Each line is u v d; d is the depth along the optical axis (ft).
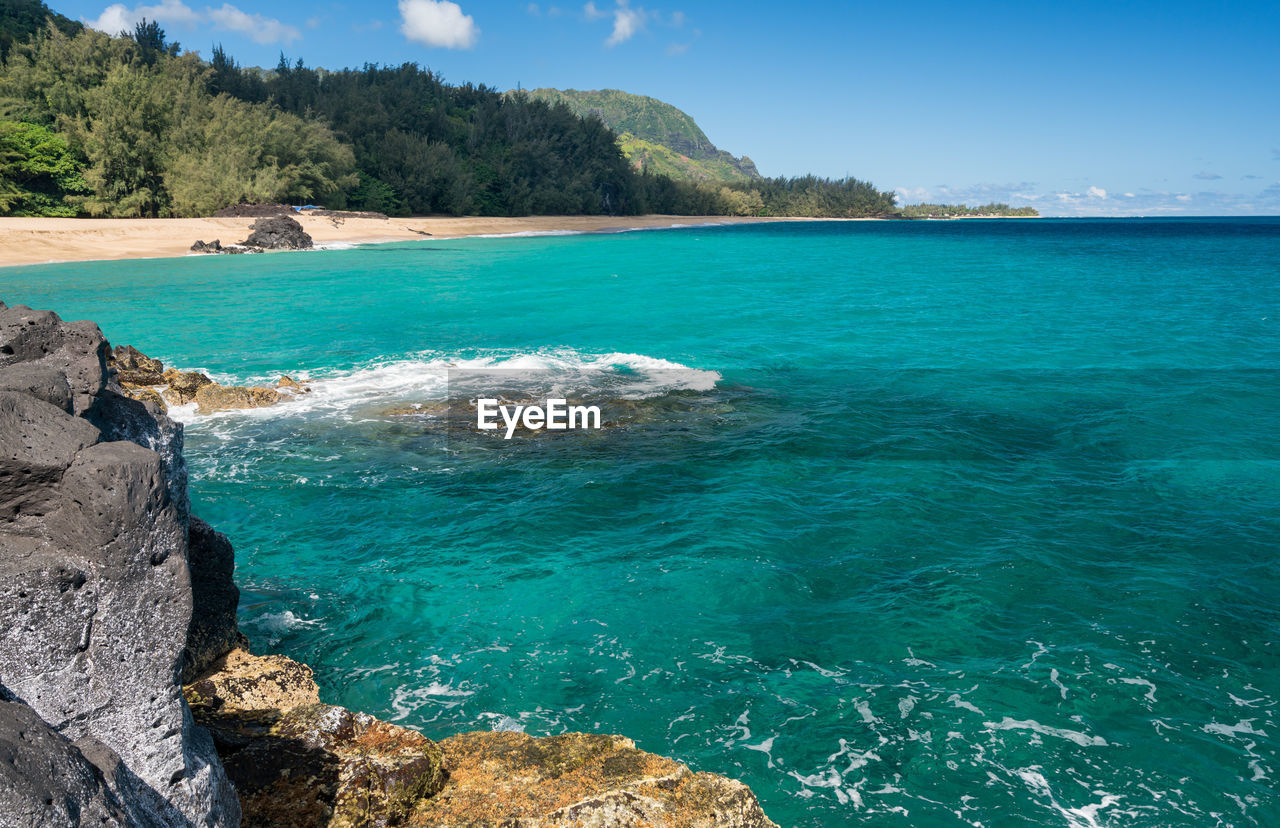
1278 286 144.56
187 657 21.75
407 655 26.58
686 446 48.39
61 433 10.66
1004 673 25.64
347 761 17.07
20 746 7.93
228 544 23.66
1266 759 21.86
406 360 72.95
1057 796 20.54
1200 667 26.09
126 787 9.84
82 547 10.19
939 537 35.88
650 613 29.30
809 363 73.67
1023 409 57.72
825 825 19.57
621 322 97.50
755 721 23.29
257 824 15.51
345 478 42.42
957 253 250.78
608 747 19.85
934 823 19.70
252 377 65.36
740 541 35.19
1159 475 44.14
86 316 97.09
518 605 29.84
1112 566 33.14
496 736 20.56
